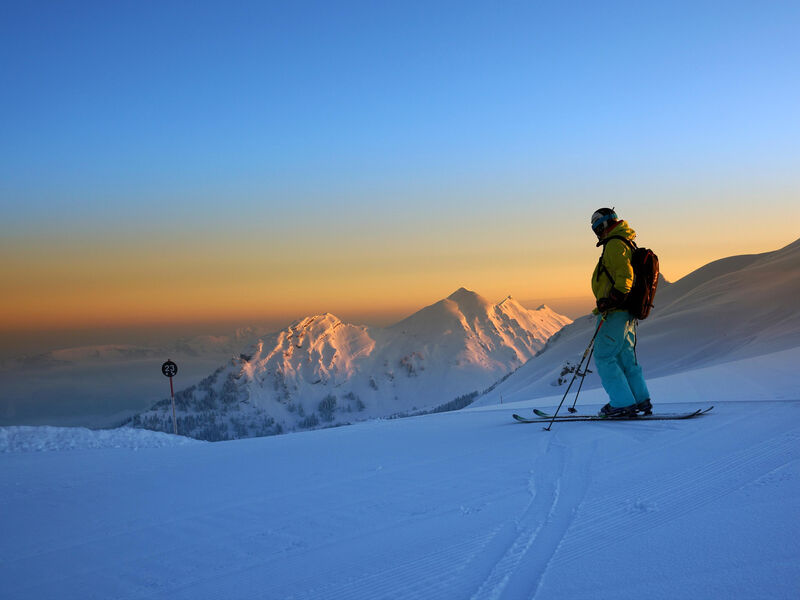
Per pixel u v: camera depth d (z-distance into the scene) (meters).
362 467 5.04
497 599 2.24
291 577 2.74
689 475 3.68
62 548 3.51
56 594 2.80
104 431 9.81
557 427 6.09
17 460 6.97
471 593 2.33
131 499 4.59
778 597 1.92
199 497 4.46
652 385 10.52
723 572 2.17
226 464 5.81
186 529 3.68
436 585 2.46
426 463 4.95
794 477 3.33
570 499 3.49
